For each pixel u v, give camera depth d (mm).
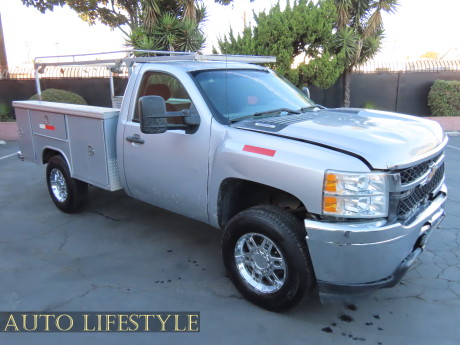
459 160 8211
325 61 11867
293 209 3248
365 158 2461
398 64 13898
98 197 5918
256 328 2855
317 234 2521
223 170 3062
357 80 14031
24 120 5473
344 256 2500
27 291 3355
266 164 2768
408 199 2652
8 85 13430
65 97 11859
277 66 11758
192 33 11617
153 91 3754
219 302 3189
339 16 12703
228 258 3186
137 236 4500
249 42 11688
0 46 15695
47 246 4246
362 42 12695
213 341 2727
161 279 3559
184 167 3410
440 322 2908
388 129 2885
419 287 3389
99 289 3389
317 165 2543
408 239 2586
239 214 3020
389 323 2898
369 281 2578
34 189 6395
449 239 4312
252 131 2994
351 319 2953
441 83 12812
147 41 11195
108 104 13953
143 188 3934
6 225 4852
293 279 2756
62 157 4953
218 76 3623
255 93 3689
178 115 3182
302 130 2832
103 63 5102
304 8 11711
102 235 4531
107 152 4086
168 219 5035
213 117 3223
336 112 3578
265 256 2953
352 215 2467
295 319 2953
